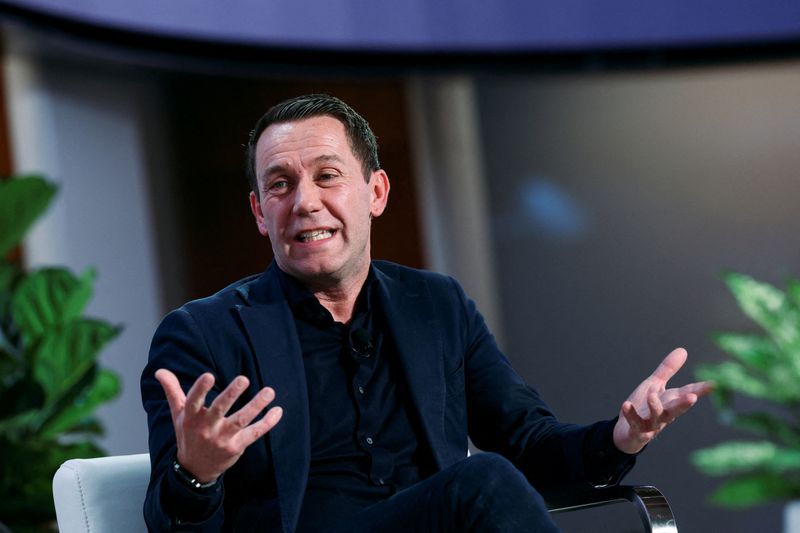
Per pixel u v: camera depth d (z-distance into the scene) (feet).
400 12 66.23
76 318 37.50
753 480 65.10
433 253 75.92
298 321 21.71
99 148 63.87
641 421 19.57
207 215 70.23
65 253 61.31
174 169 68.39
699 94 76.18
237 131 71.26
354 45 64.80
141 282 65.41
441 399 21.77
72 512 19.34
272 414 16.74
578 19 69.15
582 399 75.61
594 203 76.43
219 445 16.48
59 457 33.40
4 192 37.01
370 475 20.66
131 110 66.08
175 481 17.40
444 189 75.92
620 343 75.72
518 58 69.26
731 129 75.82
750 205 75.41
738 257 75.36
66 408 35.50
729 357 74.64
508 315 76.18
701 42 69.72
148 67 63.82
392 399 21.62
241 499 20.31
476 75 69.15
